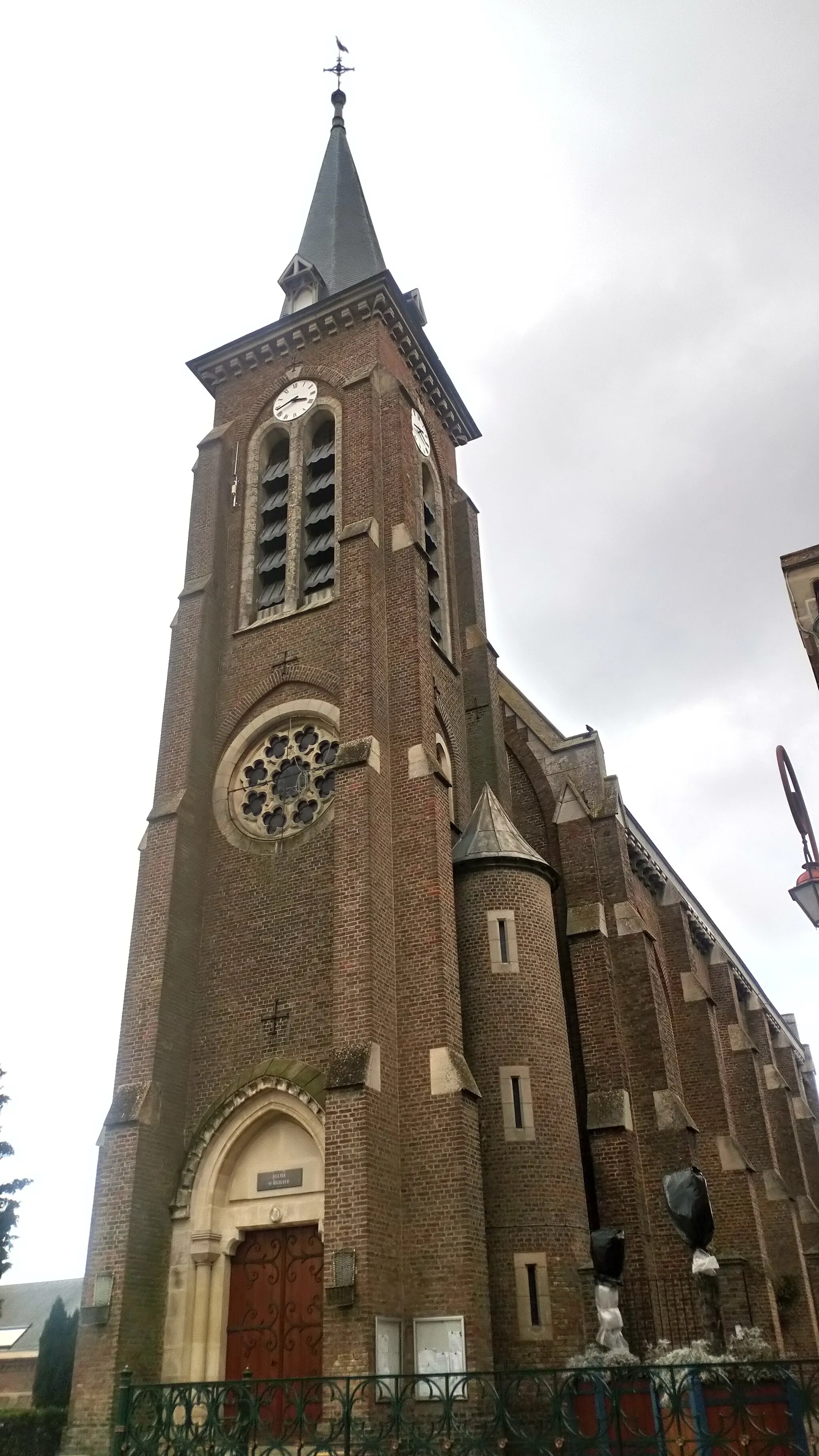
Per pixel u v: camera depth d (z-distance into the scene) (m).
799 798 14.55
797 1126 48.25
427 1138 20.47
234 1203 21.72
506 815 27.72
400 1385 17.94
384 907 22.72
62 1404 32.47
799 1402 12.49
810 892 13.95
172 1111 22.58
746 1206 29.30
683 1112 25.88
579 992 27.20
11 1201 35.50
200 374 35.56
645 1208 24.33
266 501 32.47
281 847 25.25
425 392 36.38
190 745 26.97
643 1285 22.89
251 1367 20.19
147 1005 23.25
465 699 32.09
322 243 39.91
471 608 33.78
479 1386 18.06
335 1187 19.22
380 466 30.31
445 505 35.47
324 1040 22.28
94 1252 20.62
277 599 30.00
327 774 25.88
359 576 27.00
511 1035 23.45
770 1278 28.97
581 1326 20.81
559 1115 23.00
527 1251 21.17
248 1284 21.08
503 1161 22.14
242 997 23.84
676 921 34.97
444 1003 21.67
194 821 26.19
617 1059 26.00
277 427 33.22
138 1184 21.06
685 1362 15.64
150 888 24.89
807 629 16.81
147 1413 19.12
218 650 29.41
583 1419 16.34
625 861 30.09
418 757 24.73
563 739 32.66
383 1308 18.45
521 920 24.92
